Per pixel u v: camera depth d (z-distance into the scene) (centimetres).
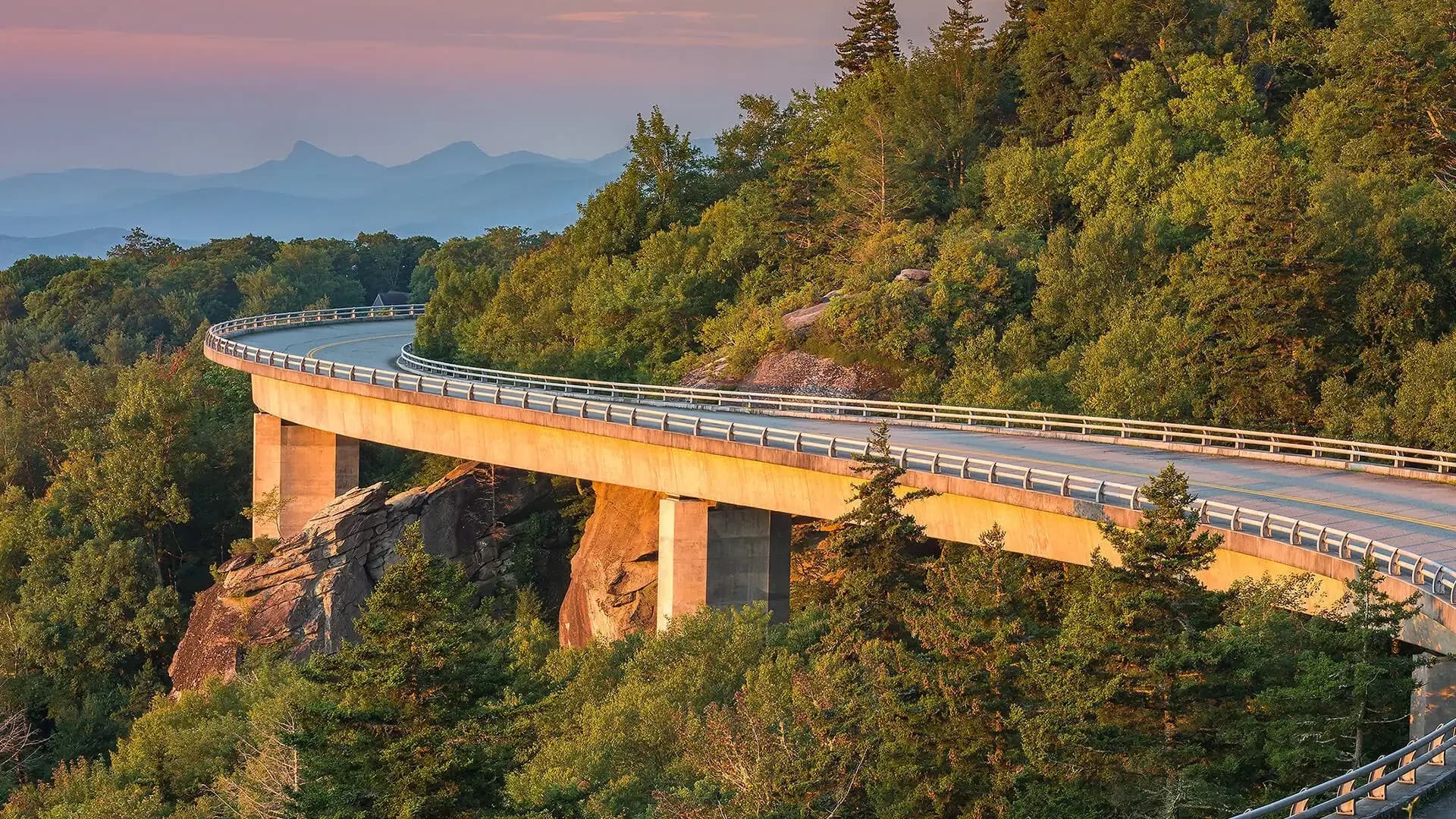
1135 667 5281
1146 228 12644
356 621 4900
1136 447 9725
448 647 4753
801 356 13650
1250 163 12525
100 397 19775
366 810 4650
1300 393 10638
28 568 14838
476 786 4800
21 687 12950
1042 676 5206
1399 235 11144
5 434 19012
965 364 12256
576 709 7462
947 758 5256
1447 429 9169
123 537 15638
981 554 7456
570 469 11256
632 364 16375
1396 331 10662
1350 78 14575
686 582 10056
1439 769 4200
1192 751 5084
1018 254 13925
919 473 8425
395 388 12800
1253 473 8619
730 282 17288
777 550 10212
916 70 19162
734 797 5250
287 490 15100
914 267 14725
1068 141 16212
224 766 8500
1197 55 15812
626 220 19662
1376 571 6025
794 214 17225
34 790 9600
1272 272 10781
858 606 7100
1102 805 5028
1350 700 5384
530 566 14175
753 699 6397
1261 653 5522
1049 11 18800
